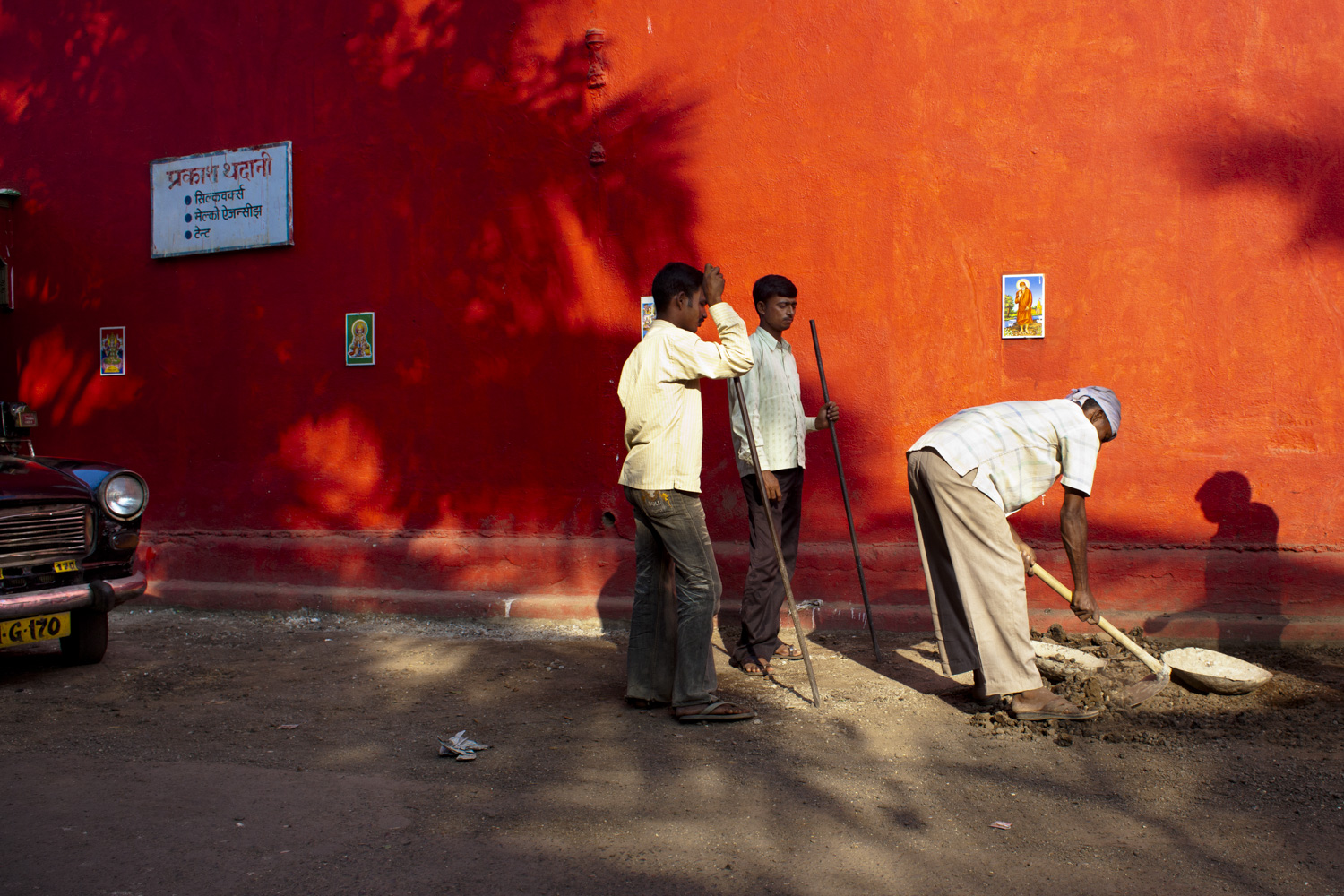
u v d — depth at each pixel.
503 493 6.30
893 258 5.65
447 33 6.38
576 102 6.13
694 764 3.51
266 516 6.78
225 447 6.90
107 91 7.24
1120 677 4.40
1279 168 5.19
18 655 5.40
